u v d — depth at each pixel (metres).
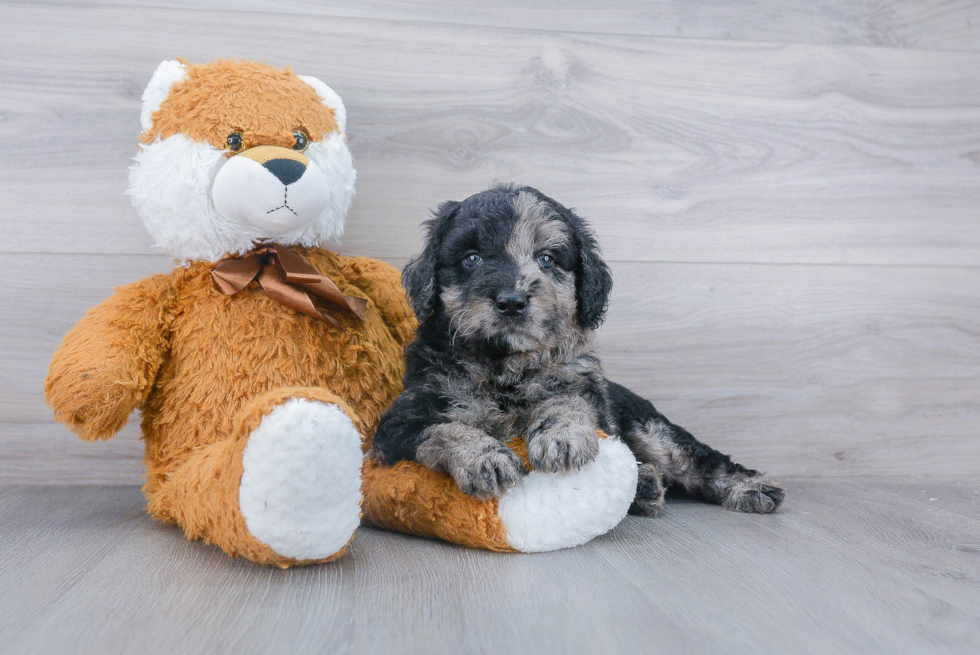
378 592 0.59
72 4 0.82
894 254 0.91
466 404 0.70
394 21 0.86
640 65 0.89
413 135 0.86
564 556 0.66
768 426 0.90
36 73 0.82
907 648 0.54
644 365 0.89
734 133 0.90
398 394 0.76
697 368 0.90
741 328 0.90
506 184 0.79
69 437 0.83
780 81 0.90
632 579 0.62
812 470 0.91
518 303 0.68
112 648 0.53
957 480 0.91
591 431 0.66
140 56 0.83
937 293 0.91
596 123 0.88
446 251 0.72
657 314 0.89
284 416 0.57
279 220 0.69
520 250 0.71
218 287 0.71
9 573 0.61
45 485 0.83
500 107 0.87
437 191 0.87
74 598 0.58
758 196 0.90
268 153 0.69
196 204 0.69
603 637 0.54
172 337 0.70
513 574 0.62
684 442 0.80
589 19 0.88
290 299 0.70
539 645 0.53
